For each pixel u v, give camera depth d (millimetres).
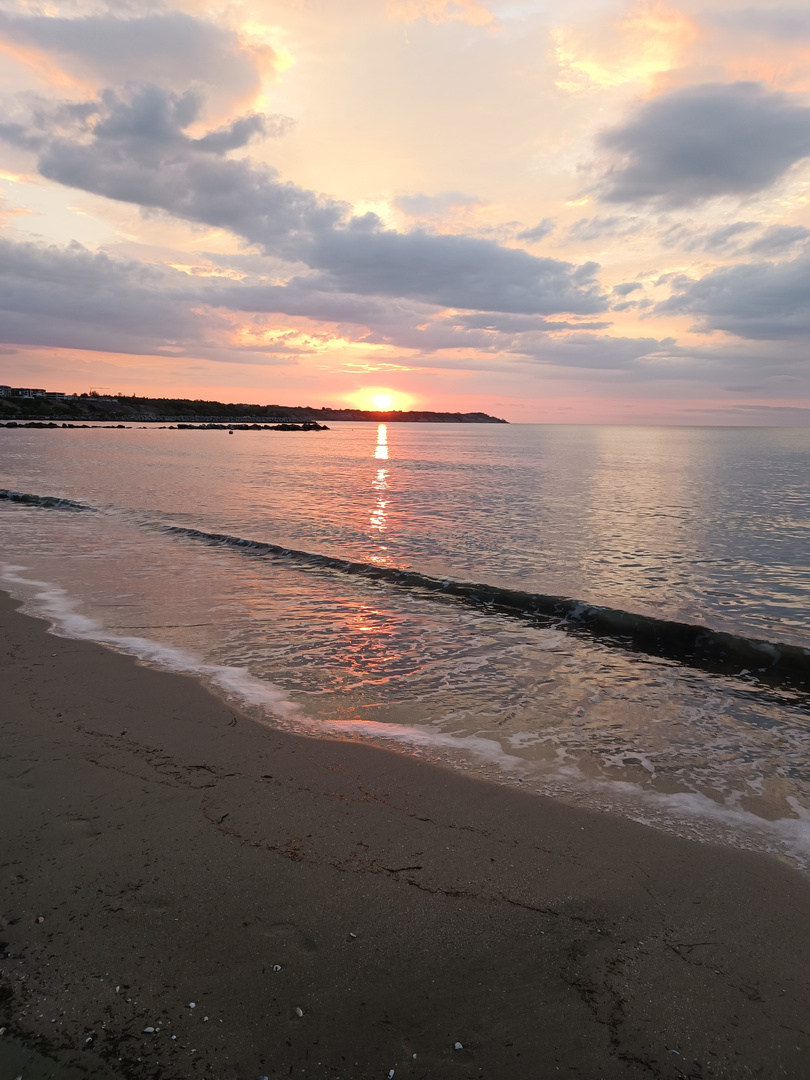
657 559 12078
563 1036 2270
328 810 3758
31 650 6504
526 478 30484
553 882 3141
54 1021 2250
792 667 6750
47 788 3918
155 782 4023
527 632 7785
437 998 2414
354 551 12398
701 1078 2119
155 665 6223
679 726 5277
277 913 2844
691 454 56062
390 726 5082
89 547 12016
